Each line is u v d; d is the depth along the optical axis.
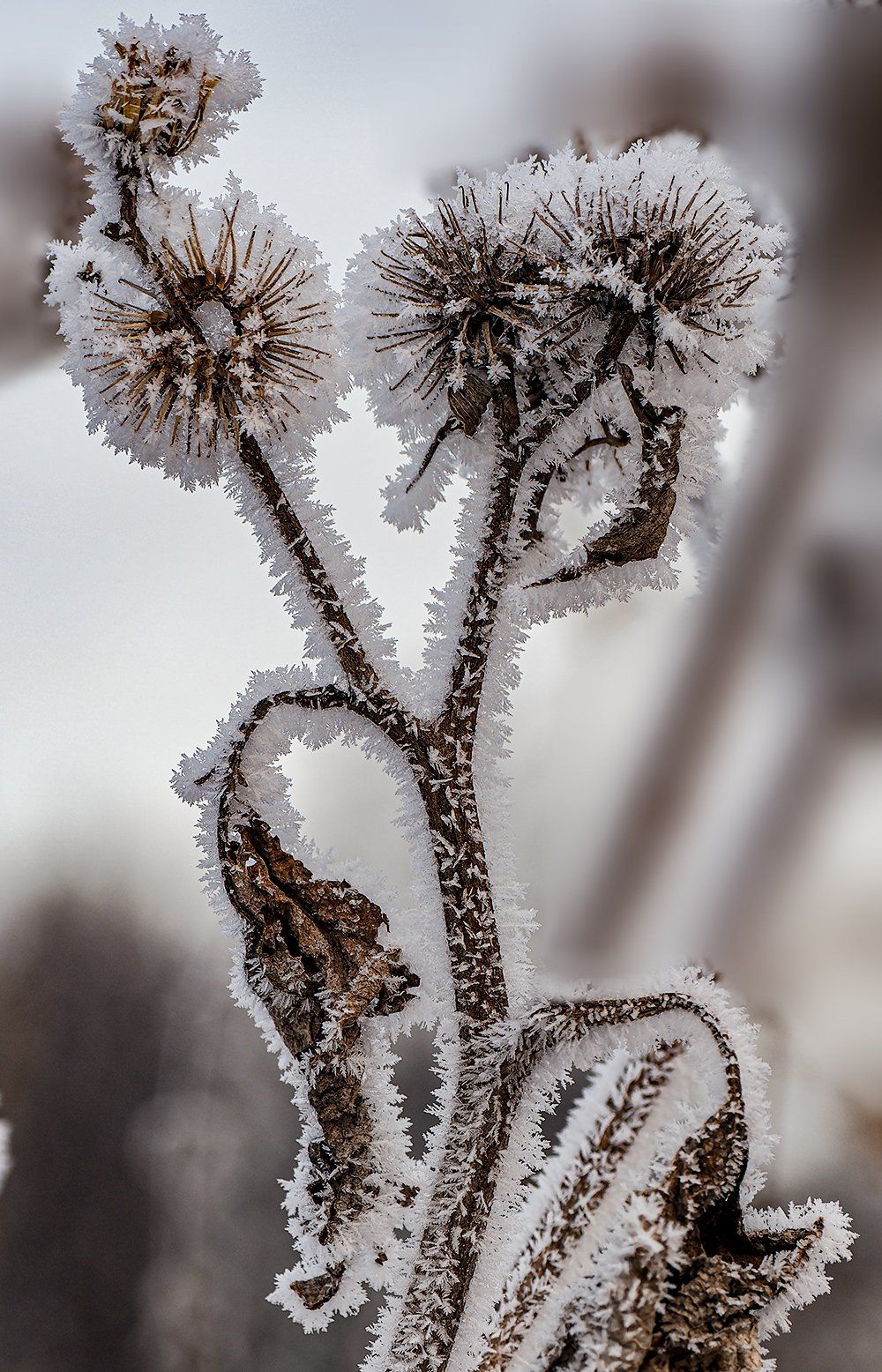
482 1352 0.60
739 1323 0.59
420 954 0.61
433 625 0.62
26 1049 1.30
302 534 0.62
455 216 0.62
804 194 0.63
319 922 0.61
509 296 0.61
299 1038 0.61
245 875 0.61
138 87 0.61
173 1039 1.33
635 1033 0.60
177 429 0.62
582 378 0.61
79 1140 1.27
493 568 0.62
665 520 0.61
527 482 0.62
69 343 0.62
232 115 0.63
